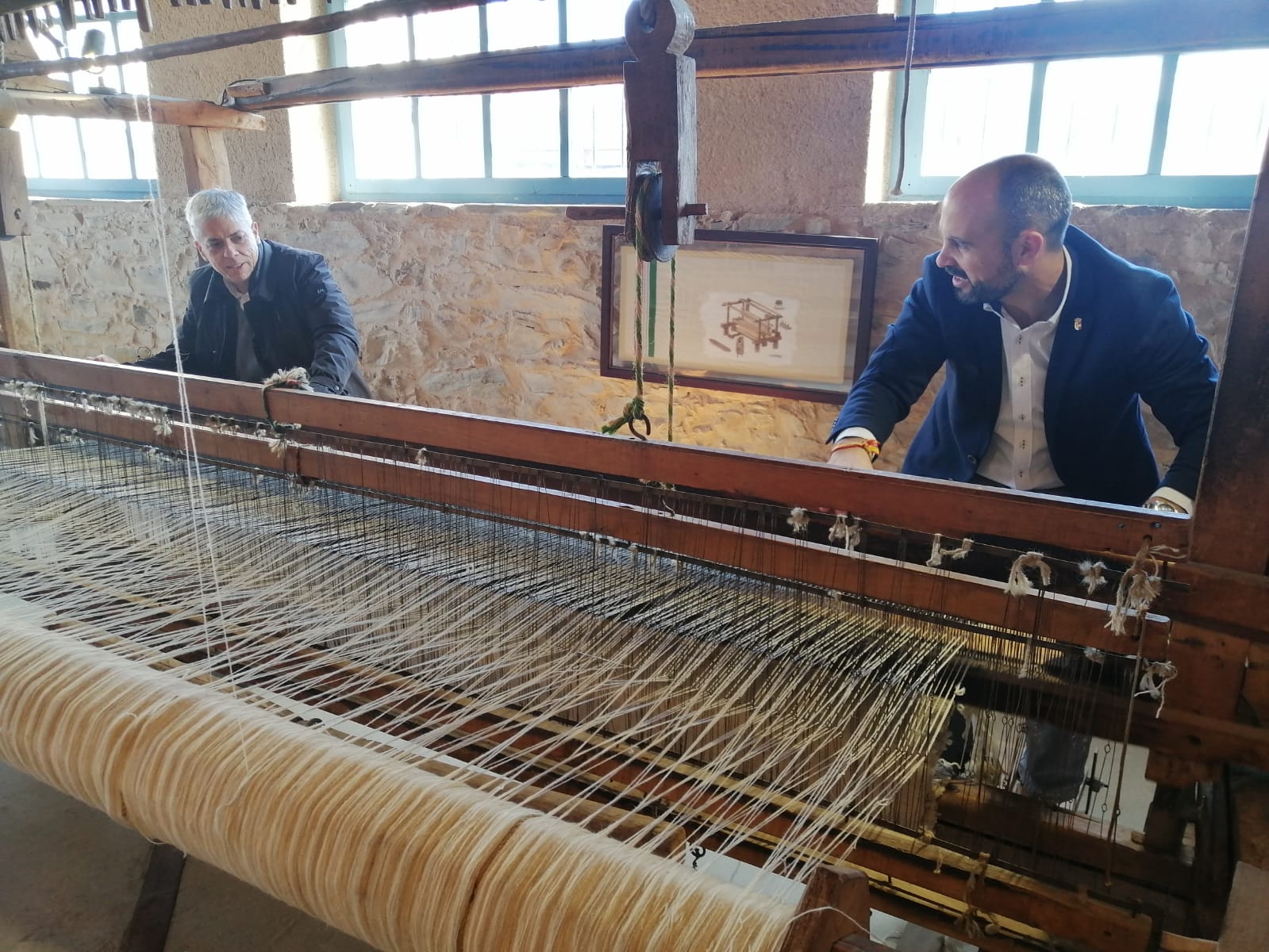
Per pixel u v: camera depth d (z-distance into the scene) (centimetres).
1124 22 106
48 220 402
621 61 140
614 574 121
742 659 103
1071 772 99
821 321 263
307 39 339
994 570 101
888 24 122
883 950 58
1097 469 152
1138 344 140
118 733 88
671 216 92
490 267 318
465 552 129
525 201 320
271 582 127
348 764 82
